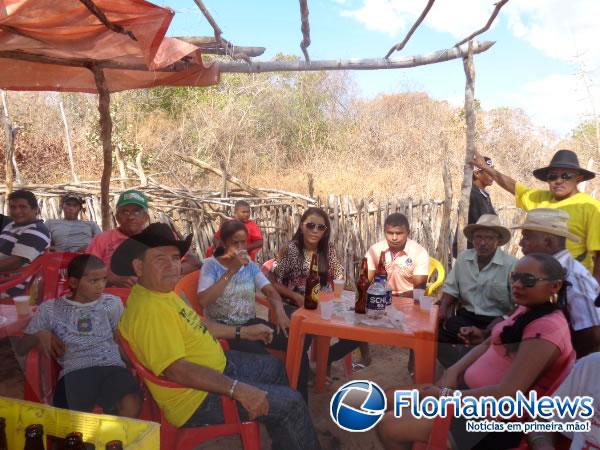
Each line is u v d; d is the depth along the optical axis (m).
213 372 2.38
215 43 3.83
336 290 3.66
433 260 4.45
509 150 14.56
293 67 3.88
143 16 2.90
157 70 4.55
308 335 3.22
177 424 2.45
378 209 6.52
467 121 3.96
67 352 2.67
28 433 2.03
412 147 14.50
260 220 6.62
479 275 3.63
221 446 2.57
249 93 14.98
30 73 4.81
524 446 2.30
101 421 2.05
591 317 2.79
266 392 2.39
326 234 4.04
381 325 2.98
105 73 5.04
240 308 3.41
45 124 13.19
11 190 6.46
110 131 4.89
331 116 15.68
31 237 3.51
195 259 4.33
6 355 3.09
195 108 14.02
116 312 2.76
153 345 2.34
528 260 2.41
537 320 2.37
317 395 3.20
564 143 14.48
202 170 12.59
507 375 2.34
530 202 4.23
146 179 7.34
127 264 2.51
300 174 13.81
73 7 2.92
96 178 11.85
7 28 3.16
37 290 2.81
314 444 2.51
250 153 14.12
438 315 3.26
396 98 16.02
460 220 4.16
